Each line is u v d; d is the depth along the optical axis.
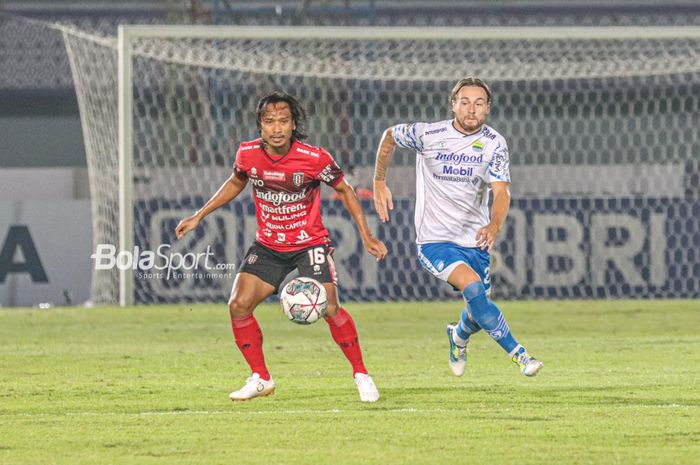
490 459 15.42
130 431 17.84
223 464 15.27
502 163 21.48
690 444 16.45
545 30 44.88
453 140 21.73
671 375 24.69
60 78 73.19
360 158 59.53
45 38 73.06
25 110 73.25
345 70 52.84
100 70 49.28
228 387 23.14
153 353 30.06
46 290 47.06
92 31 71.88
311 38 44.66
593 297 47.03
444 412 19.41
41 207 47.22
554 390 22.20
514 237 46.75
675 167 54.09
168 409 20.20
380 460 15.39
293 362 27.72
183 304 45.62
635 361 27.59
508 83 66.31
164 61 53.31
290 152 19.89
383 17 74.25
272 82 58.03
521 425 18.08
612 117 61.84
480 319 21.16
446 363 27.42
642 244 47.06
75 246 47.38
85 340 33.66
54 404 20.95
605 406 20.06
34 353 30.23
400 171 52.31
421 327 37.28
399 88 64.31
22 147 73.12
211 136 55.25
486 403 20.45
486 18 75.19
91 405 20.78
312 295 20.08
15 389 23.08
